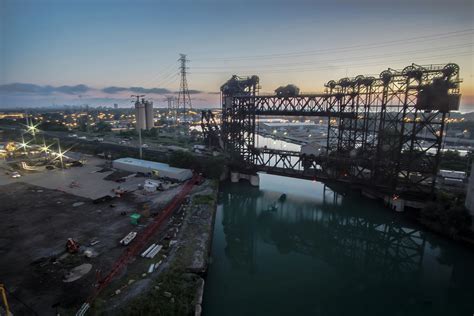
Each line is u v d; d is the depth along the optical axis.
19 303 23.03
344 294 31.64
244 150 72.00
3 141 110.38
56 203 46.75
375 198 58.97
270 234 49.34
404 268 38.28
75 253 31.08
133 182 60.66
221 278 33.84
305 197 65.50
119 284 25.78
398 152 49.50
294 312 27.70
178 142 115.25
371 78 56.00
